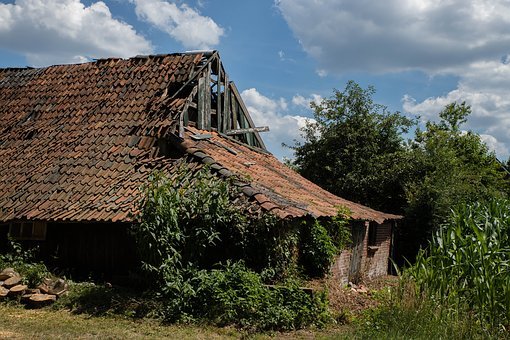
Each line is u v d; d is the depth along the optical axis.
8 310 10.54
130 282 12.39
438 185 24.47
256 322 10.00
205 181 12.84
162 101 16.89
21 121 18.62
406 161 27.47
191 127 17.31
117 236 13.62
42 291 11.27
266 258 11.96
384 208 28.08
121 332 9.22
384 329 9.59
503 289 9.88
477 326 9.38
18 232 14.45
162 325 9.88
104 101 18.00
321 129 30.84
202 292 10.53
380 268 21.86
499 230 11.05
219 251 12.20
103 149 15.88
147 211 11.22
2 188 15.48
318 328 10.23
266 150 21.78
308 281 13.36
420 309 9.75
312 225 14.23
